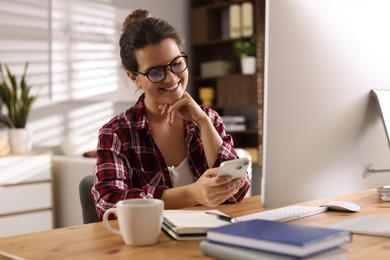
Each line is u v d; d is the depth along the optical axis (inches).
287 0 38.4
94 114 202.5
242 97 212.5
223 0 223.6
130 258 35.6
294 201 40.4
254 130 211.3
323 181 42.3
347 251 35.5
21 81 169.8
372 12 44.7
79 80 195.6
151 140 66.4
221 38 229.5
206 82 238.5
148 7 220.8
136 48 61.1
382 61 46.1
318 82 40.8
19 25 181.0
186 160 69.0
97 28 201.5
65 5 191.8
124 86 209.5
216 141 65.9
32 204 158.9
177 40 62.8
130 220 38.7
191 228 40.6
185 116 66.0
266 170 38.7
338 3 41.8
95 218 63.5
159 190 53.5
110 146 63.6
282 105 38.8
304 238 31.3
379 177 47.7
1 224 152.1
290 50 38.9
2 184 152.6
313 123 40.8
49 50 188.5
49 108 189.2
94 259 35.6
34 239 42.5
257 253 32.0
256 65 209.8
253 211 53.2
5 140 158.7
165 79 61.4
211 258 35.0
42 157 160.9
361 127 45.0
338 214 49.7
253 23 212.5
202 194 49.7
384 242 38.2
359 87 44.1
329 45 41.3
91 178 65.2
